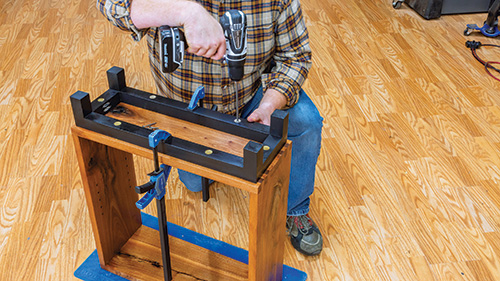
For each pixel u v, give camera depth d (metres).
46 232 1.74
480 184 1.99
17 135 2.18
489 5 3.33
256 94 1.65
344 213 1.86
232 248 1.71
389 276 1.63
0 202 1.85
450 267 1.66
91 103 1.34
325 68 2.74
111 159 1.46
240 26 1.14
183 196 1.94
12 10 3.27
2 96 2.42
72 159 2.07
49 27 3.08
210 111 1.33
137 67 2.71
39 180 1.96
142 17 1.20
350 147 2.18
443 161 2.10
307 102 1.62
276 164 1.20
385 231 1.79
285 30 1.54
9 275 1.59
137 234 1.73
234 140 1.27
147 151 1.23
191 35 1.15
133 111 1.38
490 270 1.65
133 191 1.64
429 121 2.34
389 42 3.01
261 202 1.18
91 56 2.79
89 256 1.66
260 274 1.37
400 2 3.39
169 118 1.35
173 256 1.64
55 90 2.49
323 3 3.49
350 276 1.63
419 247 1.73
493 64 2.80
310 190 1.67
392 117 2.37
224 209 1.88
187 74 1.50
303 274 1.62
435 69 2.75
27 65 2.68
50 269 1.62
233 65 1.19
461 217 1.84
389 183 1.99
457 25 3.21
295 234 1.70
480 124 2.33
